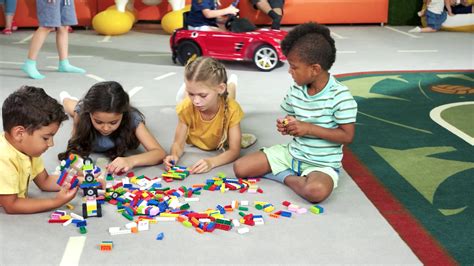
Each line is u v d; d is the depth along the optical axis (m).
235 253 1.55
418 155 2.29
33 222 1.71
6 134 1.68
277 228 1.69
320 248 1.58
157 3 5.79
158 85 3.44
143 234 1.65
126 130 2.18
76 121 2.18
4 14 5.42
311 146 1.95
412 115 2.83
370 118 2.78
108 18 5.27
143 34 5.44
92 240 1.61
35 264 1.49
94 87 1.98
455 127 2.64
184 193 1.92
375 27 5.93
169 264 1.50
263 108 2.97
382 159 2.25
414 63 4.12
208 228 1.66
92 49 4.63
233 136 2.22
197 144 2.34
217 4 4.29
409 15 6.02
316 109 1.91
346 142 1.90
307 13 5.82
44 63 4.02
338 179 2.01
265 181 2.05
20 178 1.75
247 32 3.94
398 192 1.95
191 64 2.02
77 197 1.90
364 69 3.91
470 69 3.93
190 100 2.21
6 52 4.42
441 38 5.27
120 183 1.97
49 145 1.72
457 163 2.20
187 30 3.98
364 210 1.81
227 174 2.11
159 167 2.17
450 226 1.71
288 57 1.84
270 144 2.43
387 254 1.55
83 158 2.14
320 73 1.85
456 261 1.51
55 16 3.49
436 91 3.30
